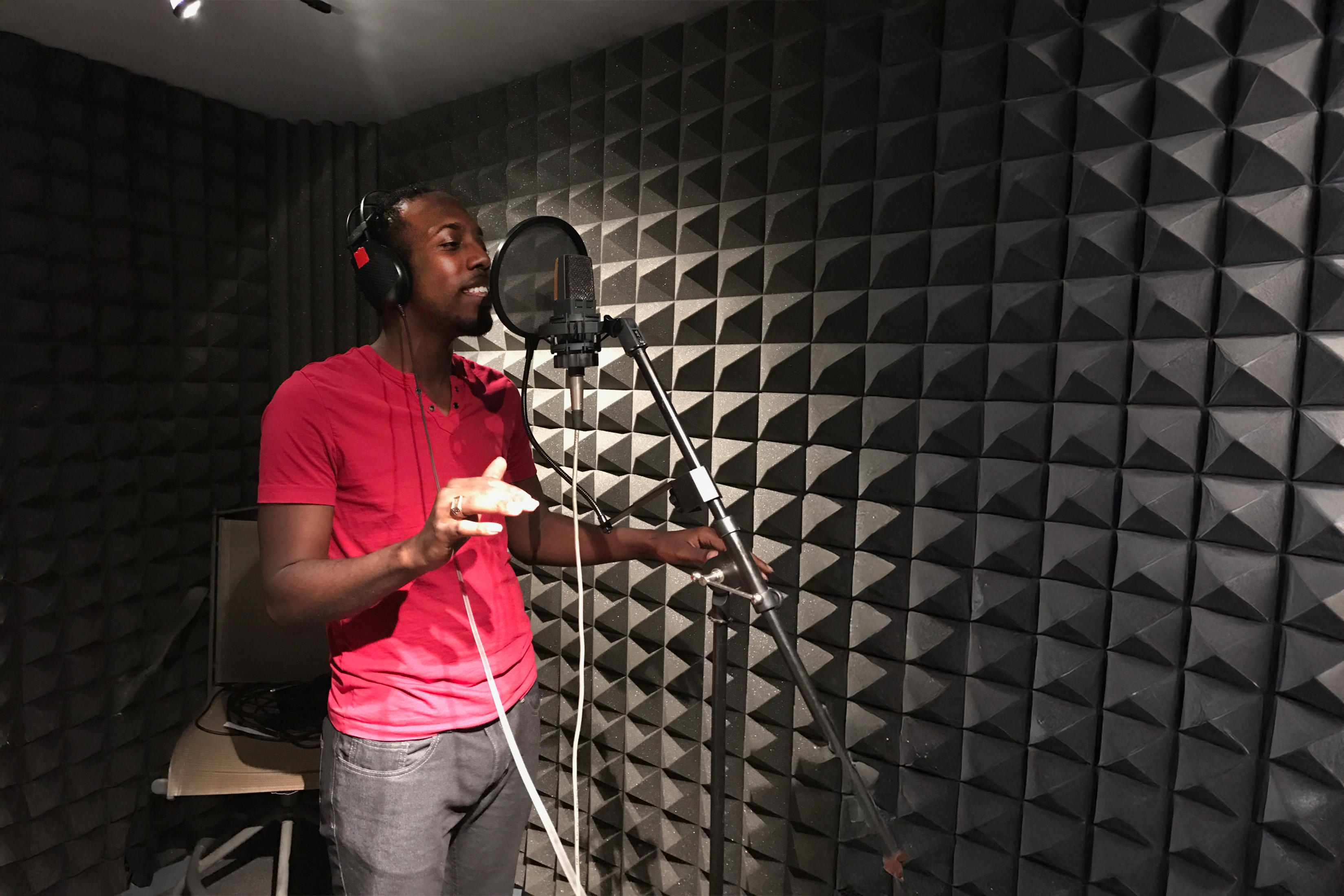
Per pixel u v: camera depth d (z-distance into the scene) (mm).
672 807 1924
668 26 1809
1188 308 1213
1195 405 1226
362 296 2551
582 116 1986
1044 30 1341
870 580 1593
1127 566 1298
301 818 1987
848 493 1612
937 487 1491
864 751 1634
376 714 1206
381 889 1198
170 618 2375
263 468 1193
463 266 1266
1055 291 1354
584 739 2117
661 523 1913
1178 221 1211
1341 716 1112
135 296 2223
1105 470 1322
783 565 1713
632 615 1982
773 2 1649
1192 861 1269
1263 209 1134
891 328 1533
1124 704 1314
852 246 1566
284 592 1108
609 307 1966
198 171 2320
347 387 1231
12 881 2029
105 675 2215
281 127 2486
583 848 2137
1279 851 1170
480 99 2221
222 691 1979
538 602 2182
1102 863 1356
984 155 1414
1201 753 1249
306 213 2512
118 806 2252
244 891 2201
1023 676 1426
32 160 1961
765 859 1797
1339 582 1101
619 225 1925
